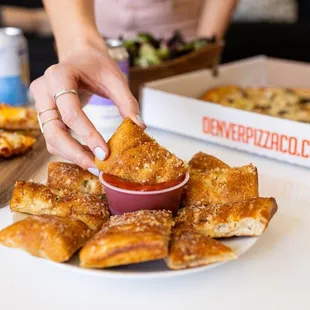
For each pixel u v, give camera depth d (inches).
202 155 26.6
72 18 30.1
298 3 85.4
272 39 74.0
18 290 20.4
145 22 48.5
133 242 19.3
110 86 26.5
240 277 21.0
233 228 21.5
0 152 28.8
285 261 21.8
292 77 44.3
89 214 22.5
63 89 24.3
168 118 33.8
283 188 27.7
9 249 22.5
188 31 50.1
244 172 23.8
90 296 20.1
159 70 37.5
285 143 29.8
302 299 19.9
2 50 36.2
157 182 22.4
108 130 32.6
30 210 23.0
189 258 19.7
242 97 40.8
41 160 29.5
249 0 80.0
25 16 72.9
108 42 33.7
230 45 73.6
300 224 24.3
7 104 35.7
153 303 19.7
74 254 20.8
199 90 40.1
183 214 22.1
